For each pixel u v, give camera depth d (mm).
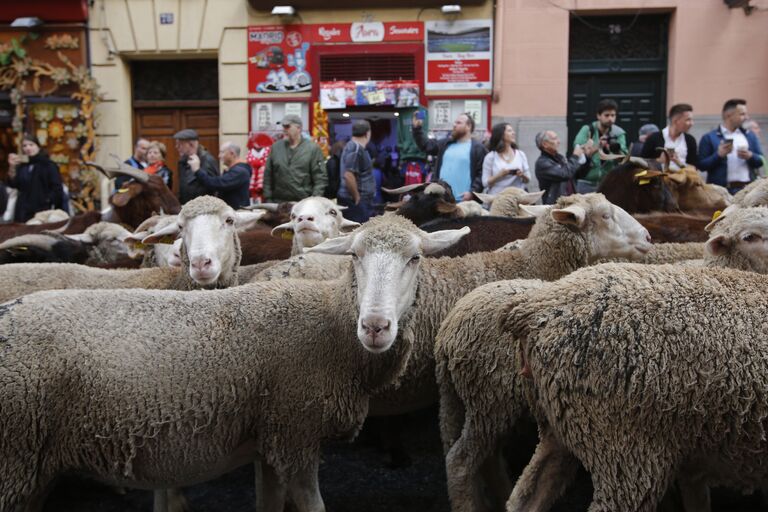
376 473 5105
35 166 10664
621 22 13023
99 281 4996
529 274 4891
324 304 3789
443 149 8945
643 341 2939
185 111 14070
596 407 2994
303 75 13133
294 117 8914
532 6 12672
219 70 13328
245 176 8789
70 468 3447
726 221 4293
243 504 4742
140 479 3496
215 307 3684
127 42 13477
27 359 3266
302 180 8914
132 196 8352
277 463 3637
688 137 8766
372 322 3418
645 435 2939
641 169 7508
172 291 3771
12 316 3369
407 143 10820
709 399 2873
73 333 3373
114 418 3334
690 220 6633
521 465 4891
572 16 12844
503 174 8492
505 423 3920
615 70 13094
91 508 4734
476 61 12805
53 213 9859
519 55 12773
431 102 12922
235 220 4914
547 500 3463
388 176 11969
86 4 13461
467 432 4008
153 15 13367
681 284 3062
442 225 6145
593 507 3041
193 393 3453
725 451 2908
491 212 7707
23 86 13594
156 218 6488
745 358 2861
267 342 3631
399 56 12945
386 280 3523
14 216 11016
